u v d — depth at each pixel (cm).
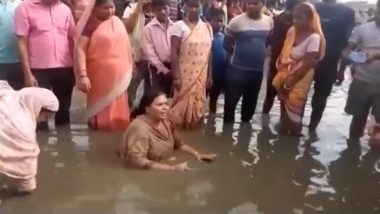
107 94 589
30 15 575
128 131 496
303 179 469
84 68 579
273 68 705
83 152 523
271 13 776
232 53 652
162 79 647
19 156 407
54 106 442
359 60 572
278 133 624
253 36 630
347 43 629
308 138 607
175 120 620
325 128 656
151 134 496
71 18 605
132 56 648
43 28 581
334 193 437
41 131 593
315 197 427
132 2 808
